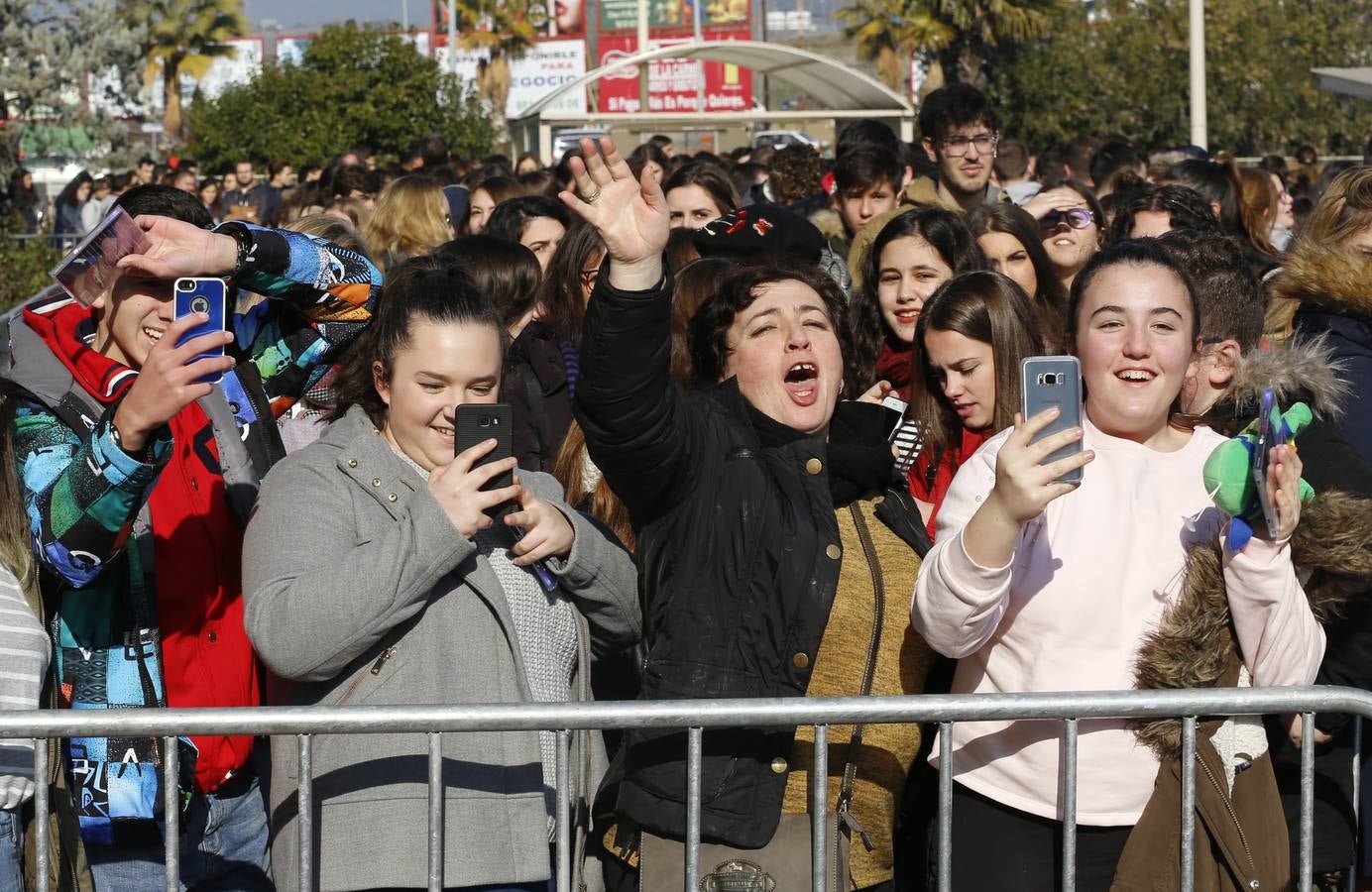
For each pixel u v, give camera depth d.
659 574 3.18
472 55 49.31
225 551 3.46
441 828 2.81
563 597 3.28
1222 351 3.57
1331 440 3.41
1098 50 35.62
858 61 41.88
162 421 2.94
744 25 48.62
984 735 3.11
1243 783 3.03
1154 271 3.11
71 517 2.98
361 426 3.20
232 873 3.50
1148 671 2.98
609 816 3.28
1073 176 12.06
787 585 3.11
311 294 3.63
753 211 4.81
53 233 18.17
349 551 3.01
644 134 22.88
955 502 3.13
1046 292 5.49
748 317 3.33
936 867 3.31
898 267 5.05
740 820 3.06
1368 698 2.78
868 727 3.17
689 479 3.14
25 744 2.94
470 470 2.98
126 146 29.75
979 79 37.28
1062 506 3.07
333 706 2.79
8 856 2.89
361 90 28.36
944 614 2.93
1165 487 3.11
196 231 3.36
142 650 3.33
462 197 10.27
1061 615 3.02
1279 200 9.90
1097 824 3.02
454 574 3.08
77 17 29.33
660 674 3.12
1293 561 3.11
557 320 5.20
